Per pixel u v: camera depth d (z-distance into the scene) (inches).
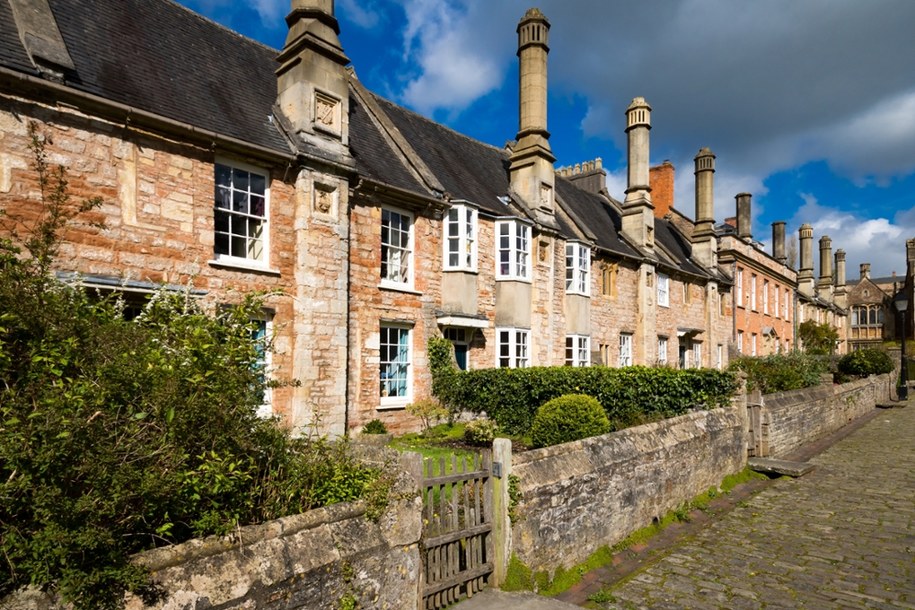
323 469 184.2
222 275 386.3
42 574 110.3
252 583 139.6
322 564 156.7
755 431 507.2
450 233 570.9
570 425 380.2
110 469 123.4
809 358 938.1
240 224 412.2
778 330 1453.0
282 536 153.1
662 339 979.9
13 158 299.4
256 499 165.9
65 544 110.8
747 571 268.8
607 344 822.5
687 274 1040.2
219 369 151.7
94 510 118.0
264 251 418.3
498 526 230.1
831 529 331.3
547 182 693.9
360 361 476.4
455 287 560.7
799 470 457.4
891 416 844.6
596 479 283.4
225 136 381.7
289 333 421.7
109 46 382.9
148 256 351.3
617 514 297.3
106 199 334.3
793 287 1574.8
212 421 147.3
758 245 1358.3
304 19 451.8
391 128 597.6
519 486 237.3
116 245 337.7
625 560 285.6
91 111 328.2
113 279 330.0
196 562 133.1
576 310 718.5
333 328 441.1
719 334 1163.9
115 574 116.3
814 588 249.0
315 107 443.2
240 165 406.9
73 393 122.7
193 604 127.5
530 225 654.5
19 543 110.0
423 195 528.1
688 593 244.4
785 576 262.4
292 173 430.6
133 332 155.2
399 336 531.5
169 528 139.6
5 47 307.6
